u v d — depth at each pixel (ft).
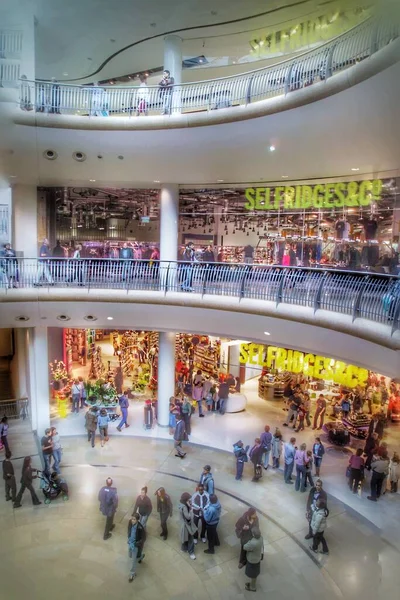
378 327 35.40
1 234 56.70
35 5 40.88
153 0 42.06
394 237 45.78
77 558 30.22
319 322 41.81
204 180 56.80
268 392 70.18
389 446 48.88
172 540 34.88
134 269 54.29
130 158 51.39
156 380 72.69
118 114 49.26
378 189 47.73
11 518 35.94
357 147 41.88
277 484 46.37
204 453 53.93
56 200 59.52
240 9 44.32
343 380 54.90
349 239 50.42
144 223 61.46
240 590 29.53
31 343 60.08
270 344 49.96
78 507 38.50
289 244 55.72
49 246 57.31
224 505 41.78
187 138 47.65
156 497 39.09
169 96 48.39
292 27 46.78
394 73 30.37
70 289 52.49
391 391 55.06
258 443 48.16
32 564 28.35
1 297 50.11
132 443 56.65
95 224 60.75
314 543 33.60
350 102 36.04
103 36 49.16
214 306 50.90
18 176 54.19
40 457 52.60
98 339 95.14
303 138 43.55
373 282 40.34
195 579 30.48
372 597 27.50
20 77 44.04
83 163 52.08
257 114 42.52
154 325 56.13
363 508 40.24
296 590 29.43
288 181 55.62
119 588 28.45
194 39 50.83
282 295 45.96
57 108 47.09
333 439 54.60
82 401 67.26
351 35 36.94
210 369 71.00
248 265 51.37
